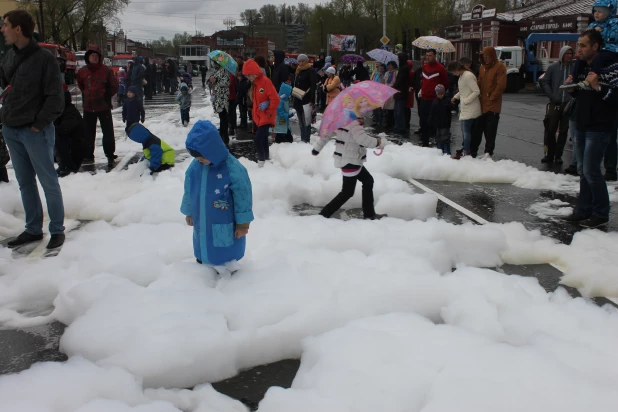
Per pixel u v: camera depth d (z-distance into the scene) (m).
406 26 61.81
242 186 4.01
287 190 7.21
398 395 2.80
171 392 2.99
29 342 3.64
